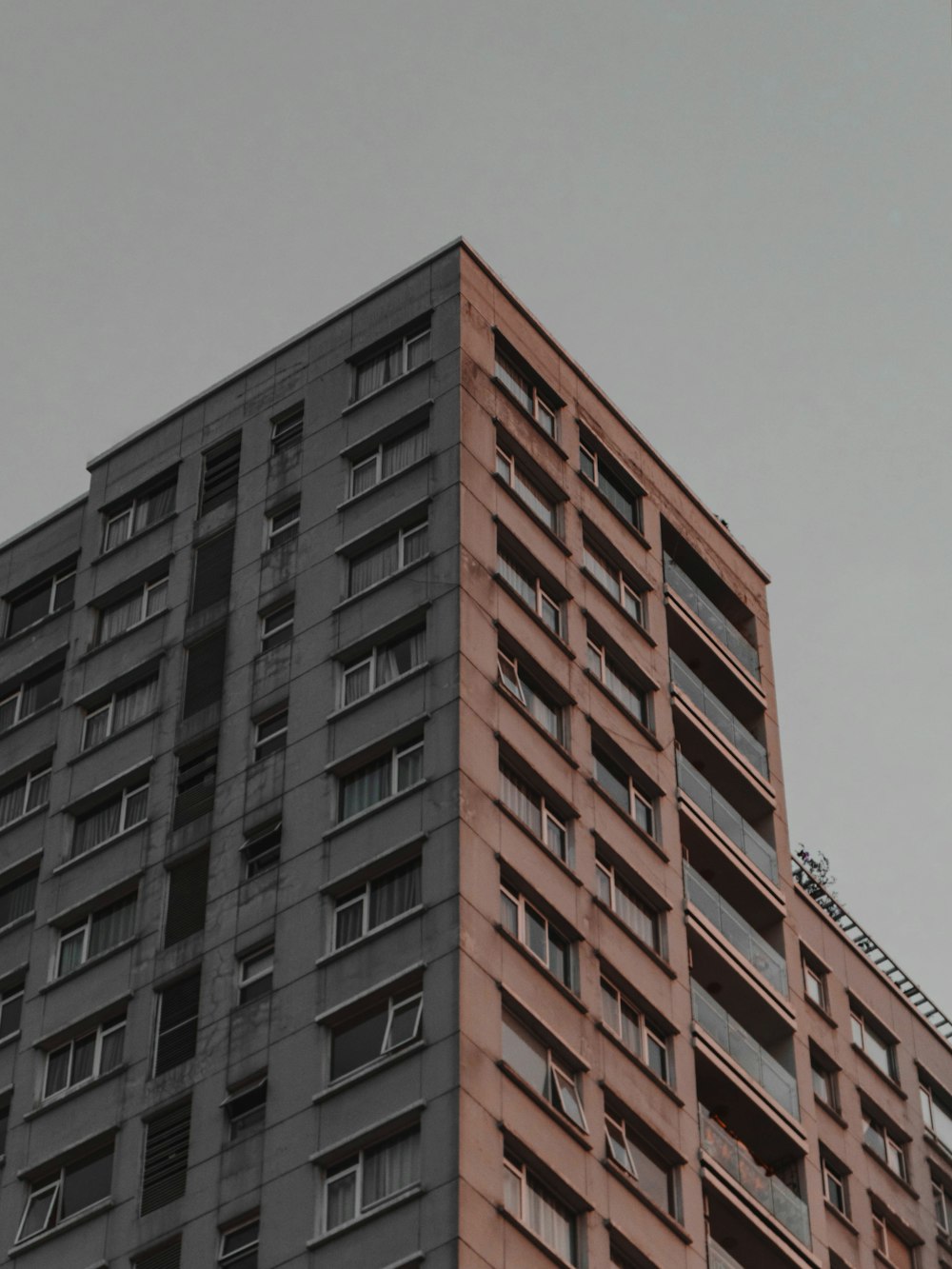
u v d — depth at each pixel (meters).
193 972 55.56
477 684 56.34
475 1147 49.00
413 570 58.56
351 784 56.12
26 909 60.56
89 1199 53.62
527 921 54.12
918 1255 67.88
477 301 64.62
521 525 61.06
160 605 63.91
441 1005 50.81
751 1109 59.19
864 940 75.19
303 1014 52.62
